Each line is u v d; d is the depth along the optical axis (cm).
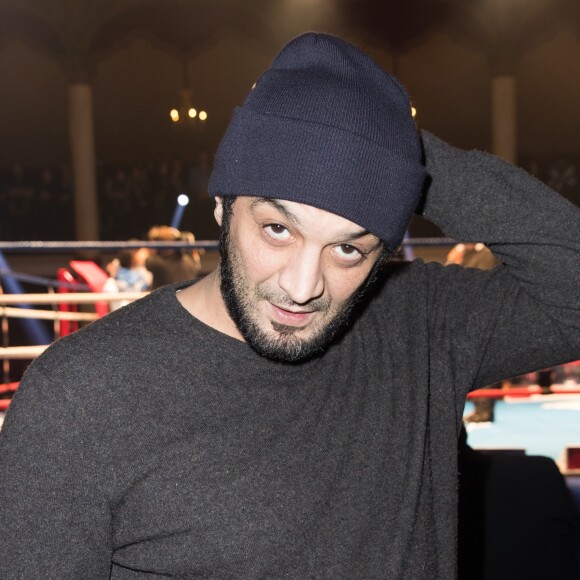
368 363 104
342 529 94
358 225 85
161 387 90
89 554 87
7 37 1300
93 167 1218
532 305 113
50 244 363
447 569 104
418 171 89
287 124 86
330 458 96
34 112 1359
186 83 1370
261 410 93
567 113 1393
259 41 1362
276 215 84
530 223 108
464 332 113
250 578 90
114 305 506
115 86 1374
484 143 1416
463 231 112
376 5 1316
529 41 1232
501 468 163
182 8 1316
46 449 85
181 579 90
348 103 87
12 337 753
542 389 474
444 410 109
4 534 84
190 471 90
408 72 1391
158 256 522
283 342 88
